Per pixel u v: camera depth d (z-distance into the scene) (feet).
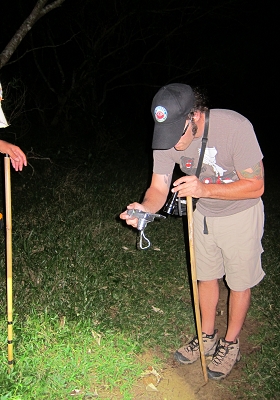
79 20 35.81
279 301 14.71
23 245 15.53
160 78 44.45
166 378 11.11
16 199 20.35
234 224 10.19
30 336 11.07
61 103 34.86
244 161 9.30
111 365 10.75
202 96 9.27
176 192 10.07
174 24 39.55
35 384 9.70
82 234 17.13
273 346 12.34
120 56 40.14
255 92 54.80
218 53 43.57
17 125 29.89
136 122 44.55
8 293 9.61
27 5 33.58
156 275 15.52
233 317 11.03
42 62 37.11
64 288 13.44
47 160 25.84
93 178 24.35
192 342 11.84
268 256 18.29
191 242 10.00
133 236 18.11
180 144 9.28
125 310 13.24
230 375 11.41
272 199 28.78
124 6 35.19
